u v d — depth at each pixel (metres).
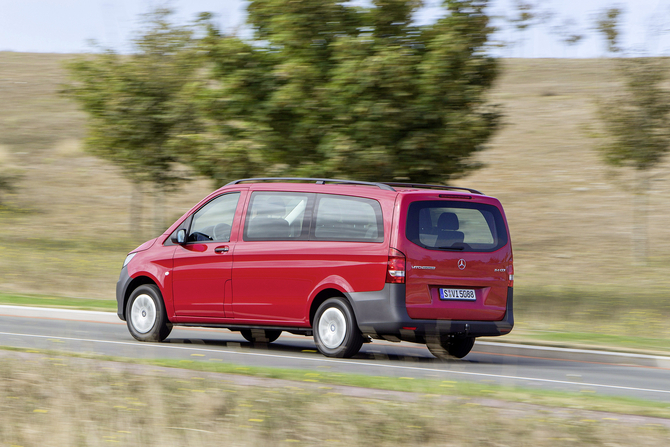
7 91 132.38
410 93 36.09
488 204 24.02
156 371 18.00
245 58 38.28
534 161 85.38
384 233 22.64
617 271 54.31
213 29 39.12
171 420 13.60
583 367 24.58
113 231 69.44
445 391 16.56
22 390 15.95
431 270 22.70
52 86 137.12
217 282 24.89
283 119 38.09
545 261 57.66
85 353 20.36
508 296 23.89
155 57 57.47
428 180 38.22
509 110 106.06
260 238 24.52
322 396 15.41
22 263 50.97
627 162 52.97
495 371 22.34
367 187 23.42
